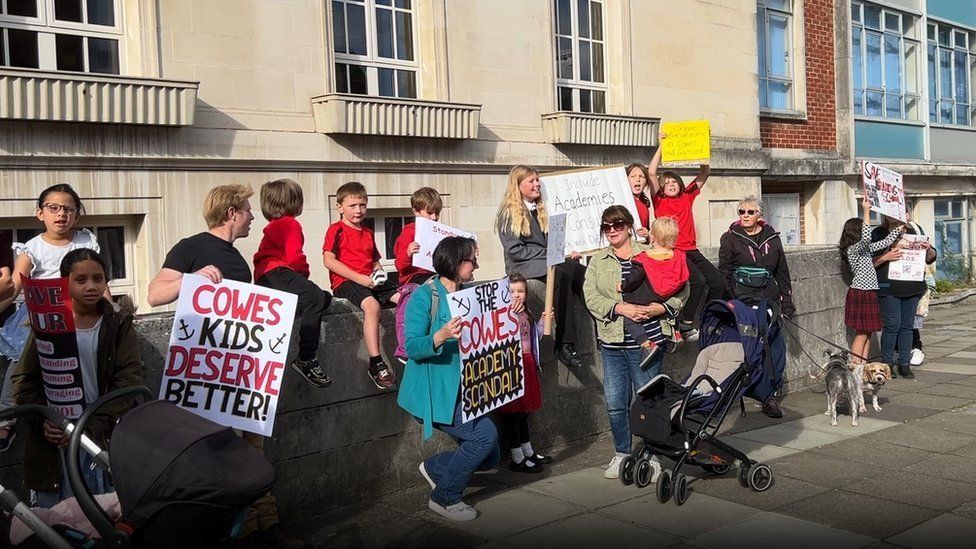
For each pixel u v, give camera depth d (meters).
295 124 9.66
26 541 3.68
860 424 7.90
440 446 6.45
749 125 15.32
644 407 5.82
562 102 12.72
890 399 8.98
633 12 13.36
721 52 14.78
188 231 8.88
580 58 12.98
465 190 11.26
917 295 10.02
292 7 9.63
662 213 8.60
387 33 10.80
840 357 8.20
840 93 17.97
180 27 8.79
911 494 5.89
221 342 4.65
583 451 7.13
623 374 6.31
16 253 5.00
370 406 6.03
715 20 14.67
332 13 10.22
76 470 3.44
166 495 3.33
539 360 6.77
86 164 8.18
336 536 5.38
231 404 4.66
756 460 6.65
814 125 17.47
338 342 5.86
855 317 9.77
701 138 9.39
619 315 6.22
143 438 3.46
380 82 10.73
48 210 5.01
